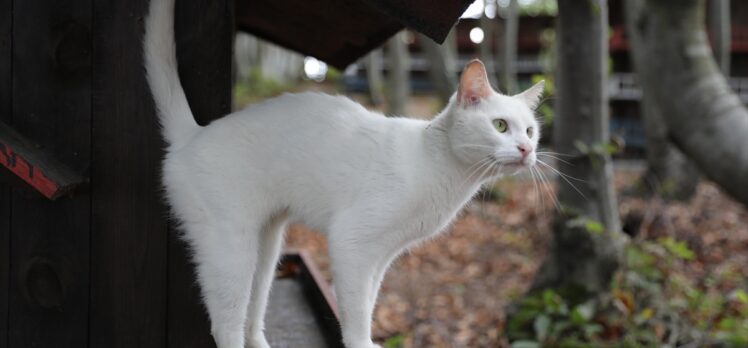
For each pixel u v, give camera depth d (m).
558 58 2.55
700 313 2.59
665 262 2.83
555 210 2.68
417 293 3.56
